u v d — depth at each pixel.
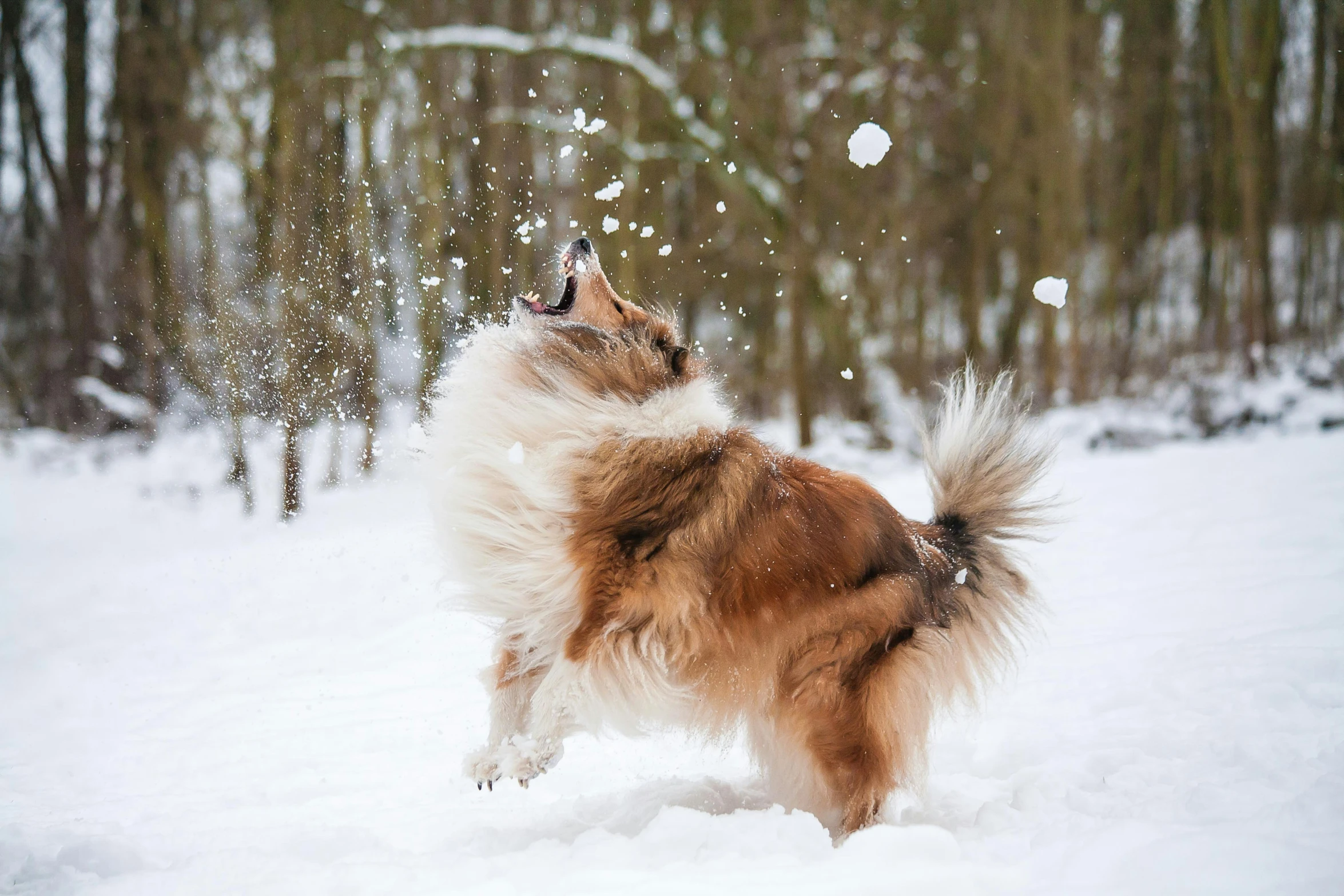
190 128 17.56
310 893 3.18
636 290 19.12
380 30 16.80
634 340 4.62
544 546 4.23
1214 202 22.62
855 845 3.25
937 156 23.30
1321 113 22.06
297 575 10.91
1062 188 21.25
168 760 5.50
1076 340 21.88
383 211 16.95
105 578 12.08
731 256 22.73
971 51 21.58
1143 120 23.59
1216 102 22.31
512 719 4.44
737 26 20.47
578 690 4.09
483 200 18.81
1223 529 8.42
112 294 22.05
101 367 22.00
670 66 20.50
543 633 4.34
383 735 5.71
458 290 18.42
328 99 16.58
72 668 8.01
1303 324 22.75
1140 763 4.19
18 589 11.79
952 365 24.62
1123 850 2.98
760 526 4.25
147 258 19.25
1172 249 26.70
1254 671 4.97
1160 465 12.75
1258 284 21.77
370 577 10.35
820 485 4.48
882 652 4.20
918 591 4.34
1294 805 3.11
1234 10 21.53
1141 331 26.41
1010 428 4.72
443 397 4.66
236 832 4.03
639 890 2.95
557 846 3.55
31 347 24.08
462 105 18.72
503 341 4.68
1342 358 18.27
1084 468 13.32
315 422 18.67
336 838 3.84
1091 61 22.62
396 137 17.14
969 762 4.67
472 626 8.29
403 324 16.97
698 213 23.16
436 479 4.48
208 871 3.43
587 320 4.67
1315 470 10.75
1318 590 6.25
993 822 3.69
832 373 23.23
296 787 4.89
